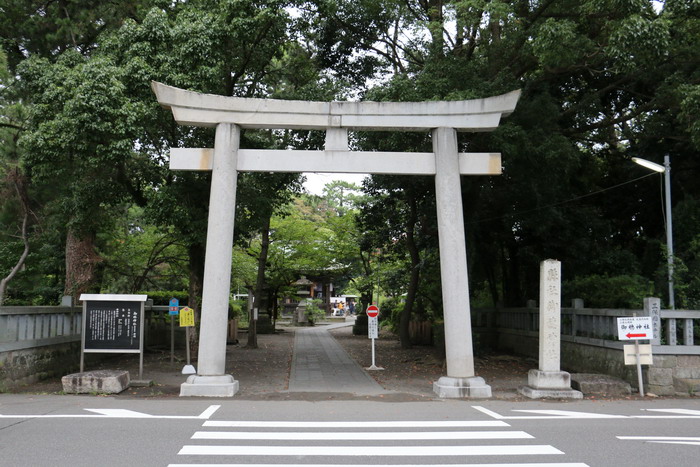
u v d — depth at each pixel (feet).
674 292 44.88
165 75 42.83
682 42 49.06
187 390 35.53
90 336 39.47
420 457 20.30
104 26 55.98
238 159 38.29
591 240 63.16
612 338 43.78
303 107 38.42
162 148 51.16
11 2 53.26
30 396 34.65
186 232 48.47
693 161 61.57
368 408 31.76
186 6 48.29
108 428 24.90
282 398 35.47
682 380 38.09
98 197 46.60
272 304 117.19
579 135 63.46
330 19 57.62
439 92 46.29
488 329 74.49
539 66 56.08
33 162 42.29
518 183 53.78
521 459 20.11
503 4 44.68
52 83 41.68
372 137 52.26
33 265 66.59
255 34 47.70
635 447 22.02
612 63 54.08
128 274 71.61
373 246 89.15
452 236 37.83
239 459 19.80
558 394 35.73
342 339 88.63
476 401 34.81
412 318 86.07
